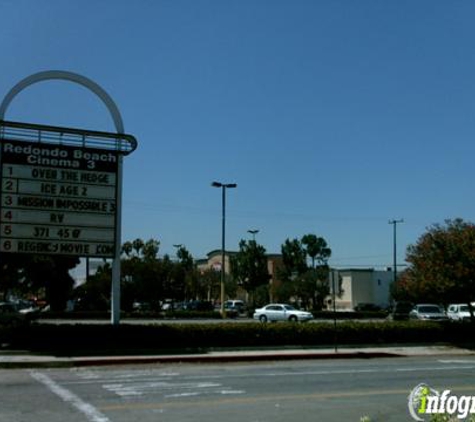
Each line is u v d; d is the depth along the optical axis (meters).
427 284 27.14
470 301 28.09
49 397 12.52
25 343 21.61
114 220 22.97
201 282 79.62
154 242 68.88
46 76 22.95
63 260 46.03
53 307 52.66
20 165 21.83
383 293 88.31
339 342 25.66
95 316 53.56
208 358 20.58
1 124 21.66
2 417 10.40
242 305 72.31
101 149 22.95
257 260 75.00
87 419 10.24
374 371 17.52
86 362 19.19
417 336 27.00
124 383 14.73
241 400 12.23
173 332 23.28
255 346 24.22
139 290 63.09
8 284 43.75
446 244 27.41
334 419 10.41
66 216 22.28
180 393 13.11
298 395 12.89
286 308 50.94
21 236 21.66
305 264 78.25
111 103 23.58
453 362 20.91
